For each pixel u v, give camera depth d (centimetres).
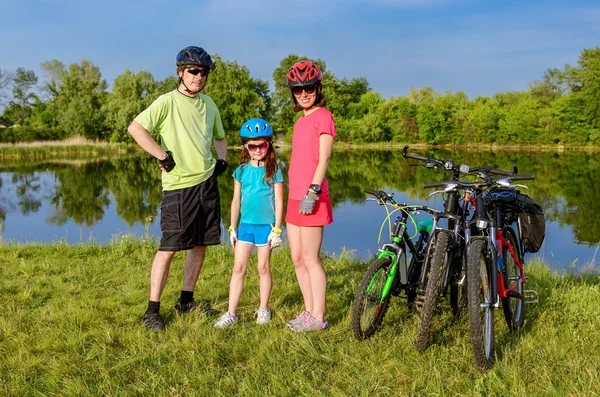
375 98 8219
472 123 6856
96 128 5969
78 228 1274
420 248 387
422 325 326
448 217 353
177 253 666
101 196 1986
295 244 392
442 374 306
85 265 602
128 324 399
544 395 279
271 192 400
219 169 427
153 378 307
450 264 350
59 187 2273
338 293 479
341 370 318
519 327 381
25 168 3272
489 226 344
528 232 391
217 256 655
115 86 6638
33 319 403
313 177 372
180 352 344
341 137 7369
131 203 1789
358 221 1332
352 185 2298
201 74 400
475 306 305
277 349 345
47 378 312
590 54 6969
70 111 5850
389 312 414
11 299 456
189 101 407
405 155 393
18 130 5572
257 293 480
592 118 6203
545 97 7800
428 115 7012
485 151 5847
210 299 465
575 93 6494
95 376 316
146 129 386
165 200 403
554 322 389
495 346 342
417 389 293
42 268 577
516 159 4312
